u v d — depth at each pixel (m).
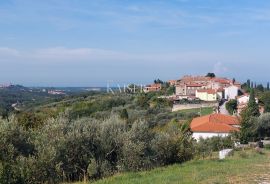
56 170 15.63
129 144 19.58
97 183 15.00
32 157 14.99
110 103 103.00
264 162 22.36
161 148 22.64
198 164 21.33
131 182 14.80
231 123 80.00
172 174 16.98
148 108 98.69
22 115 24.12
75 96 149.88
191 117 95.50
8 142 15.19
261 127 56.09
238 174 17.36
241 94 155.12
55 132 17.47
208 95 152.50
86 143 18.20
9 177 14.10
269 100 108.25
